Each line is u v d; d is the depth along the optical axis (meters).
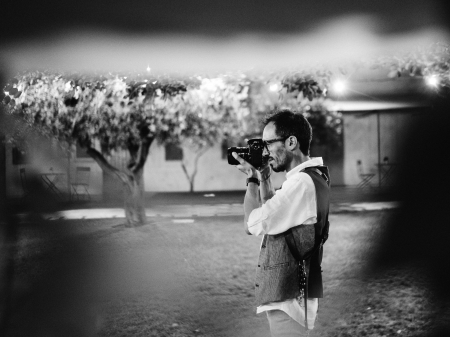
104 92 6.93
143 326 5.43
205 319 5.67
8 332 5.19
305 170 2.68
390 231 9.18
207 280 7.38
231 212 14.47
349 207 14.20
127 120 9.80
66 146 10.53
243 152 2.78
